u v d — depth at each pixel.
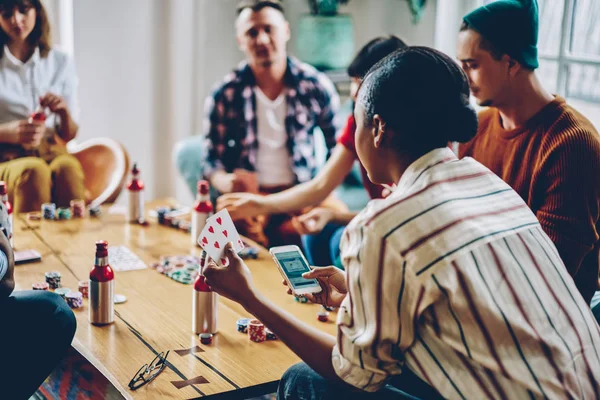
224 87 3.83
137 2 4.57
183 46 4.65
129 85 4.66
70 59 3.97
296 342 1.60
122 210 3.33
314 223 2.89
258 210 2.83
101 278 2.12
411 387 1.87
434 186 1.44
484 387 1.40
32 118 3.55
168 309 2.27
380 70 1.49
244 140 3.84
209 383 1.82
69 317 2.02
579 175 2.09
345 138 2.87
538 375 1.39
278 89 3.86
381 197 2.96
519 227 1.47
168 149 4.84
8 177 3.49
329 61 4.75
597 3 3.43
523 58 2.12
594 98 3.49
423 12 4.71
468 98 1.50
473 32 2.15
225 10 4.70
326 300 1.87
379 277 1.41
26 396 2.01
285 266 1.89
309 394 1.71
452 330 1.39
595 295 2.45
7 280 1.94
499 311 1.38
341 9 4.71
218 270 1.67
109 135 4.67
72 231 2.99
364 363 1.47
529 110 2.21
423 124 1.46
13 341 1.95
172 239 2.93
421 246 1.38
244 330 2.13
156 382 1.81
